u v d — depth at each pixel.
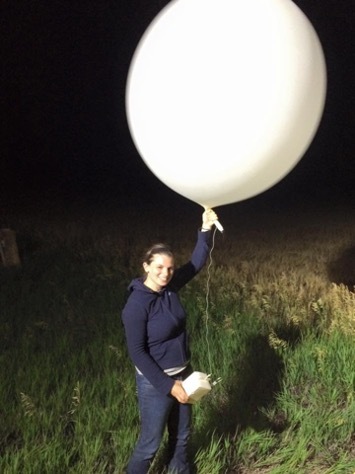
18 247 7.28
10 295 5.37
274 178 2.53
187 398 2.39
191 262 2.77
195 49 2.21
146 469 2.60
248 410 3.28
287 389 3.59
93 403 3.25
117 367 3.73
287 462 2.85
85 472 2.72
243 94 2.19
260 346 4.02
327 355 3.82
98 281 5.71
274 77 2.21
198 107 2.22
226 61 2.18
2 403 3.28
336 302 4.62
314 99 2.36
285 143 2.35
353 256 6.90
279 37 2.24
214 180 2.42
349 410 3.28
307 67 2.29
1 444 2.99
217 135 2.26
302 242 7.86
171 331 2.45
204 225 2.76
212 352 3.87
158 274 2.39
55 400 3.27
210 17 2.24
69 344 4.13
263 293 5.20
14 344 4.20
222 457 2.93
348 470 2.85
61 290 5.43
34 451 2.78
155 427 2.51
